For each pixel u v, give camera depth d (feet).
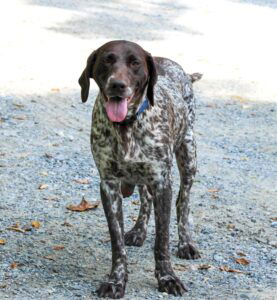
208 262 21.65
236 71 51.06
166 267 19.26
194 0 78.13
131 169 19.35
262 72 51.19
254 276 20.61
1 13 62.69
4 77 45.16
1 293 18.33
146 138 19.02
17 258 20.88
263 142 36.35
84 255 21.50
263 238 23.71
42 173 29.25
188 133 22.53
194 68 51.21
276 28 67.00
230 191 28.50
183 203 22.35
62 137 34.60
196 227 24.43
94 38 57.36
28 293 18.43
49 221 24.21
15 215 24.58
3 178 28.40
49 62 49.47
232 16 71.26
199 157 33.09
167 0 77.15
